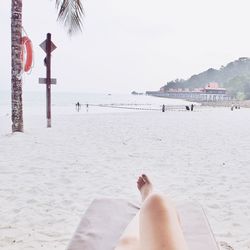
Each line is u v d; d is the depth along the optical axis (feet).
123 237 5.01
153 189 7.14
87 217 7.63
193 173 19.80
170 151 27.30
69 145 29.12
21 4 35.58
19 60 35.12
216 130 45.32
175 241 3.66
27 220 12.07
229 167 21.58
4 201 14.14
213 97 515.09
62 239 10.47
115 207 8.24
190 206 8.54
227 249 9.71
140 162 22.70
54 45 42.42
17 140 31.22
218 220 12.35
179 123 56.90
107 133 38.34
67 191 15.71
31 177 18.16
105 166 21.20
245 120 69.87
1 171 19.42
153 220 3.90
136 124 51.93
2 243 10.13
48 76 42.68
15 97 35.63
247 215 12.87
